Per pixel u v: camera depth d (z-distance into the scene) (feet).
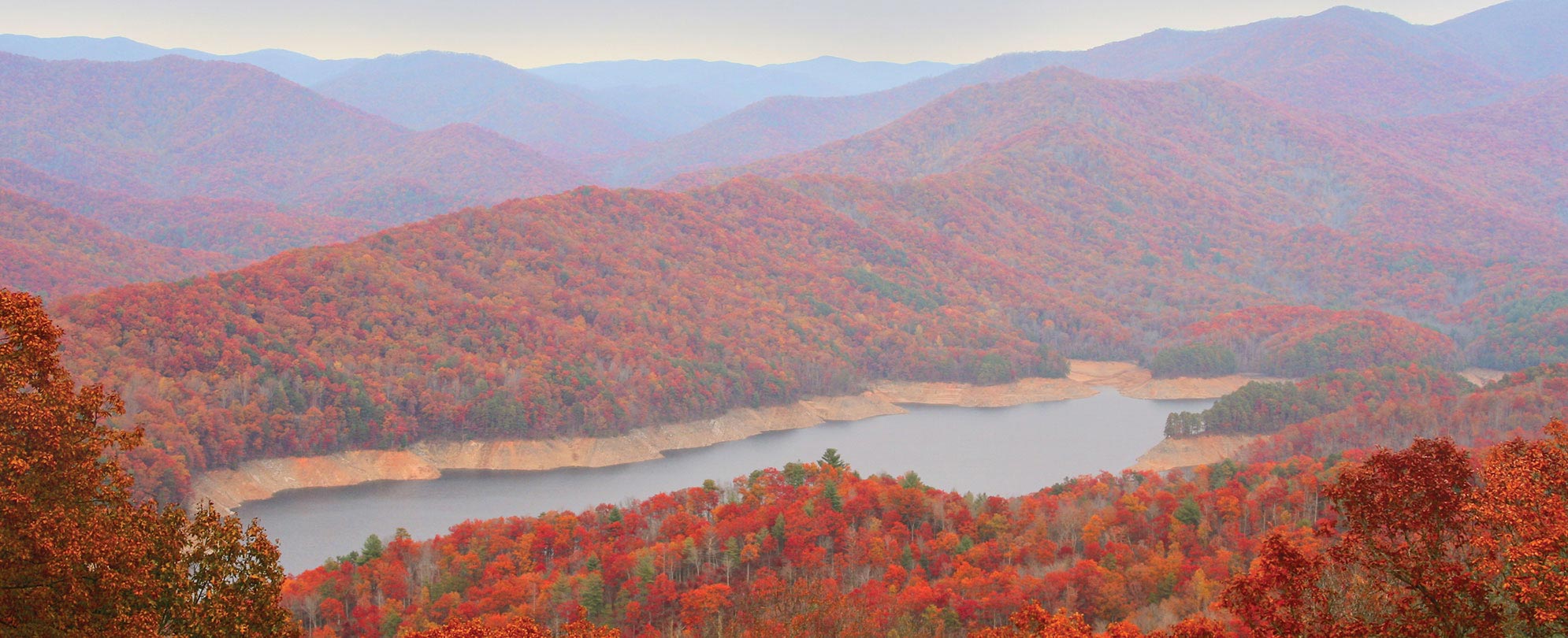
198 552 119.55
